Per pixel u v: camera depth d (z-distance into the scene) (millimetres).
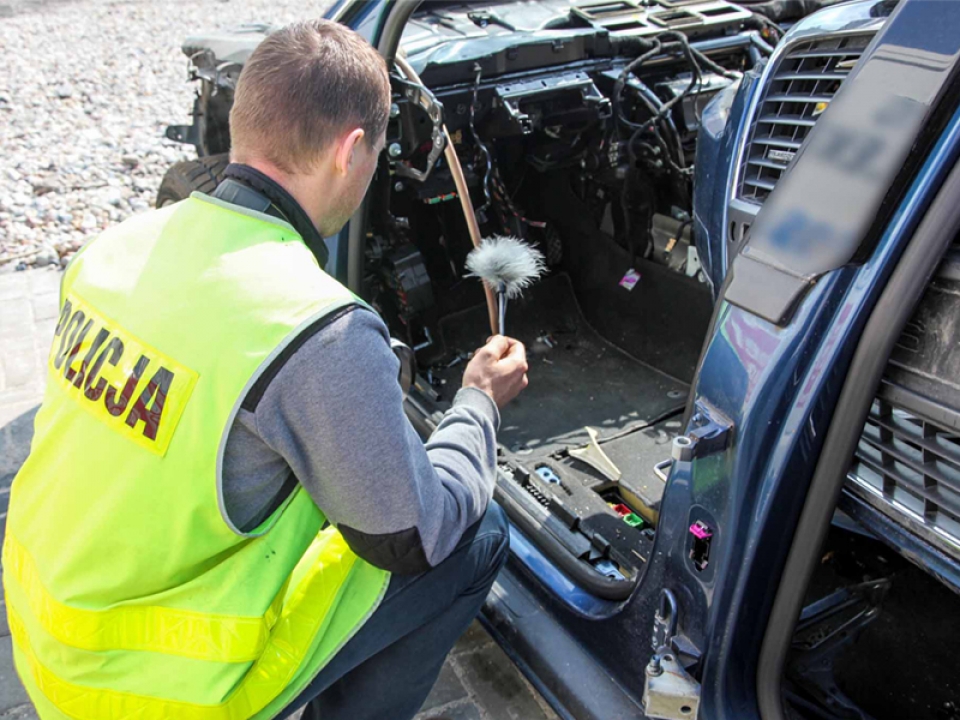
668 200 2898
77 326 1177
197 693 1134
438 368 2934
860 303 1074
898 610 1687
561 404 2768
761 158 1662
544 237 3199
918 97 1046
